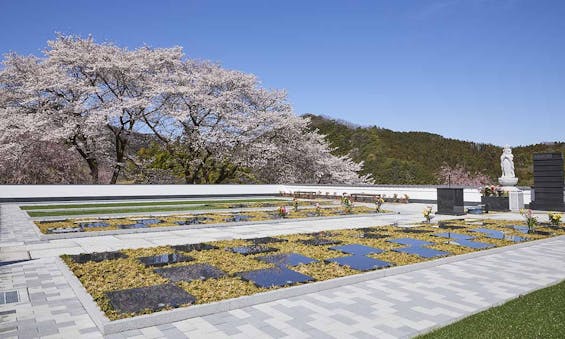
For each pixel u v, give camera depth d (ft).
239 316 16.47
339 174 116.67
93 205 70.64
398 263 24.91
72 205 70.49
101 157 97.86
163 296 18.11
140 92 100.99
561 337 13.09
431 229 40.22
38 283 21.42
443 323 15.53
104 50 98.17
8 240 34.53
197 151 104.73
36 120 84.07
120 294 18.38
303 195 95.91
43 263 26.04
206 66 113.70
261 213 56.39
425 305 17.85
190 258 26.11
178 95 99.14
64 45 95.55
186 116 95.96
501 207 61.11
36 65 94.73
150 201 81.10
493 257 27.78
